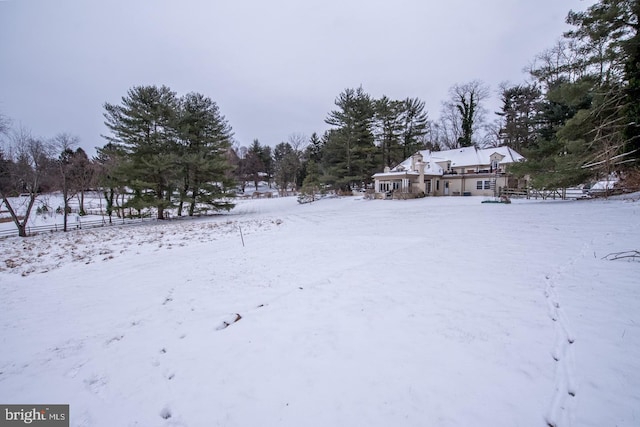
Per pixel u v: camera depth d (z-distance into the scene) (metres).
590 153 15.57
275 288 5.88
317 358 3.41
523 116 39.06
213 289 6.16
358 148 39.22
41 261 10.31
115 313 5.31
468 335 3.62
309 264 7.43
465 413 2.49
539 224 10.57
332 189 42.50
